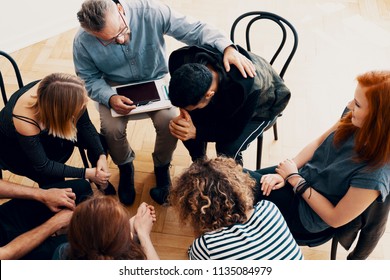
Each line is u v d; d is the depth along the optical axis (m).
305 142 2.56
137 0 1.89
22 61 3.03
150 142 2.58
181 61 1.81
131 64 2.03
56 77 1.62
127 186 2.30
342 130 1.53
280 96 1.90
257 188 1.76
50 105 1.59
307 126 2.64
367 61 2.99
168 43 3.15
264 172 1.88
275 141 2.57
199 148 2.08
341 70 2.94
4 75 2.91
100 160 2.00
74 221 1.21
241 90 1.68
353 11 3.34
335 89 2.83
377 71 1.33
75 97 1.60
